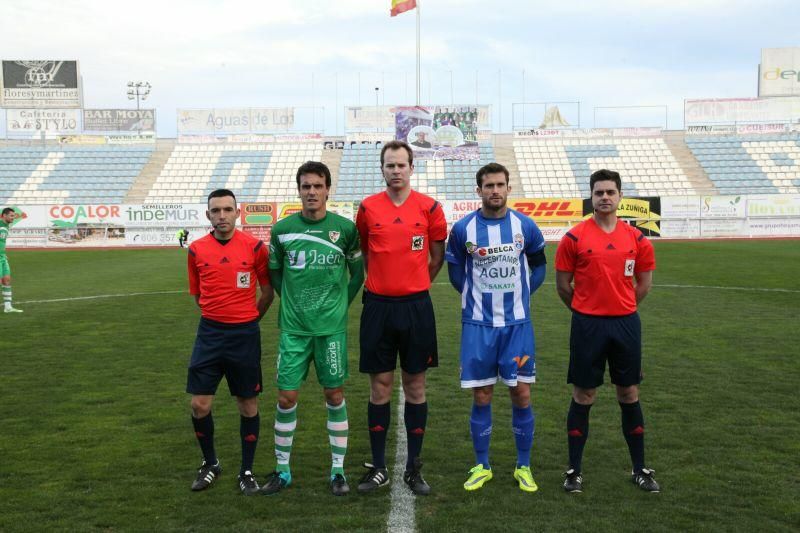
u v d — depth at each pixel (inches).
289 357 178.5
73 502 166.4
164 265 883.4
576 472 175.2
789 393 257.3
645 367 298.4
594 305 177.5
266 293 191.6
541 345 349.7
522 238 181.5
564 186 1611.7
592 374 176.9
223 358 179.8
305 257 178.2
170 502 166.9
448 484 177.9
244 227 1379.2
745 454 195.0
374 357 180.2
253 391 180.4
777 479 177.0
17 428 223.3
